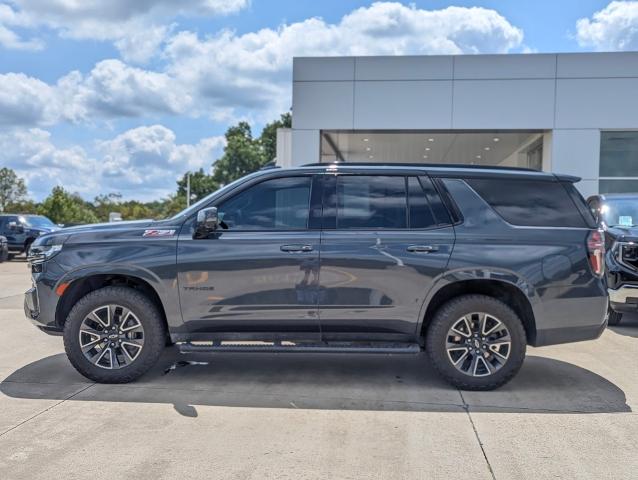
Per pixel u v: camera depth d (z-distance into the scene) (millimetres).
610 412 4379
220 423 4086
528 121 15320
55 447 3648
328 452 3604
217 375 5316
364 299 4809
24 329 7398
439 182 4996
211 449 3633
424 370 5535
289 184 5047
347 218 4941
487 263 4754
